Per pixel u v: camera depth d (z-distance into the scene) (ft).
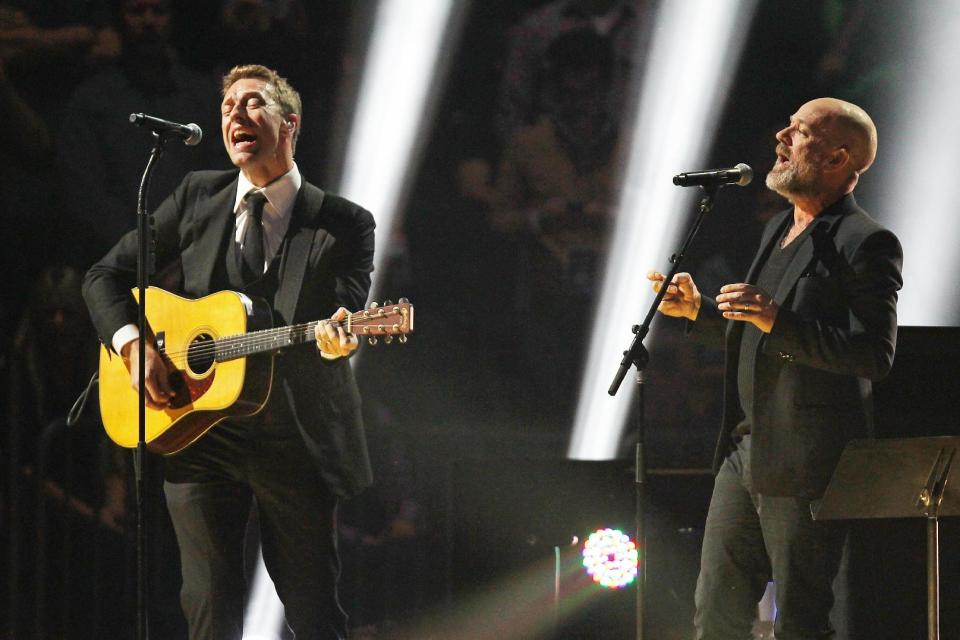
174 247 47.26
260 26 86.69
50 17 83.15
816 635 40.78
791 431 41.01
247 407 43.34
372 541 75.92
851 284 40.93
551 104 90.58
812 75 93.04
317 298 44.88
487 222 89.51
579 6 91.25
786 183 43.06
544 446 84.17
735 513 43.04
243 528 45.09
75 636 68.54
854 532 49.83
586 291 88.43
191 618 44.42
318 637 44.42
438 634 66.64
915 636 49.78
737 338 43.57
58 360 72.33
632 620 54.29
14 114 80.79
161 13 82.74
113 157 81.61
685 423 84.23
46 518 68.64
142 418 42.16
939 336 51.19
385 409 82.79
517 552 56.03
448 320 87.30
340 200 45.85
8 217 81.30
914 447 39.14
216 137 83.41
